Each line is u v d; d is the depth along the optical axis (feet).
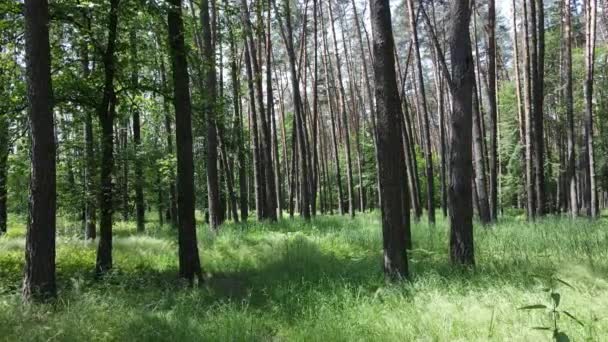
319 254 39.45
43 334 18.57
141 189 38.24
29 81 24.90
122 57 37.47
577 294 19.90
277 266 35.63
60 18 33.24
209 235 51.34
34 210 24.71
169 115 44.27
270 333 21.08
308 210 68.90
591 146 64.39
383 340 17.84
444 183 85.25
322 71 135.74
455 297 21.13
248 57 71.00
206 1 37.04
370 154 148.05
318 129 172.96
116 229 74.54
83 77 36.91
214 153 60.80
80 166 35.81
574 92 106.83
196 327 20.75
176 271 35.40
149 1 31.24
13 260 37.81
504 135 114.83
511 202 133.08
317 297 24.14
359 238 46.91
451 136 29.73
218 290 30.12
